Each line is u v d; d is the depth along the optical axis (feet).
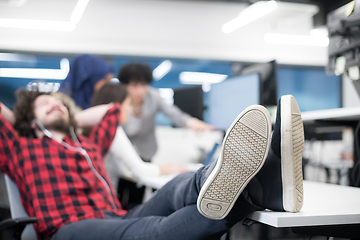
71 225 3.55
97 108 5.32
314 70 21.56
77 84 7.08
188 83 29.37
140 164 5.64
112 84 6.13
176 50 19.22
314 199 3.03
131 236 3.07
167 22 19.07
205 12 19.45
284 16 14.24
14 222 3.28
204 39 19.54
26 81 24.61
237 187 2.51
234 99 6.78
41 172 3.98
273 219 2.33
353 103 20.26
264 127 2.43
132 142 8.57
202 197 2.53
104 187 4.38
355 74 5.01
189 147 11.96
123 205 6.11
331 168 12.14
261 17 15.12
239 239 8.84
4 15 16.87
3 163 4.05
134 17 18.62
